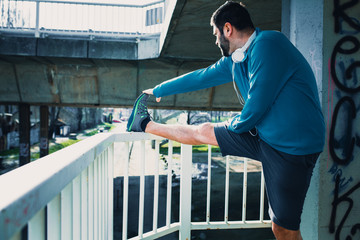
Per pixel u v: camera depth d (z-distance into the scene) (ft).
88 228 4.51
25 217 1.83
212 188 28.45
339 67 7.34
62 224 3.32
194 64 35.96
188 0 16.98
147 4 31.73
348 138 7.34
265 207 22.26
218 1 17.17
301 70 5.08
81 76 38.04
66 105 39.86
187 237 8.56
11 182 2.05
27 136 38.99
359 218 7.36
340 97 7.32
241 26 5.47
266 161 5.49
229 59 6.45
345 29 7.38
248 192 26.99
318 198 7.20
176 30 23.16
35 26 31.50
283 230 5.44
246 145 5.96
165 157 49.01
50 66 37.17
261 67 4.90
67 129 83.71
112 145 7.00
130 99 39.55
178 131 6.95
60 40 32.55
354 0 7.43
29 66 36.96
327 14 7.32
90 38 32.50
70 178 3.00
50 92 38.42
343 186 7.31
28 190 1.89
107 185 6.82
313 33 7.31
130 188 27.45
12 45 31.99
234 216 20.16
